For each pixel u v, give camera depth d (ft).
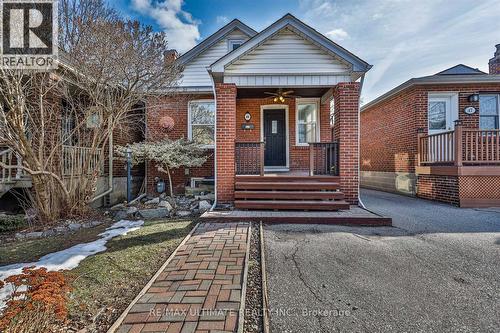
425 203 24.49
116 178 28.22
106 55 17.63
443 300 8.16
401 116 31.27
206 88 29.81
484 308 7.73
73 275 9.29
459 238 13.79
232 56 21.21
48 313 6.68
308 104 31.48
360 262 10.94
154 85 21.42
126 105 20.33
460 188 22.61
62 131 19.86
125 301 8.20
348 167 21.25
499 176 22.38
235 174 21.65
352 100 21.35
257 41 21.30
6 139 15.80
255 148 26.04
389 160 33.78
